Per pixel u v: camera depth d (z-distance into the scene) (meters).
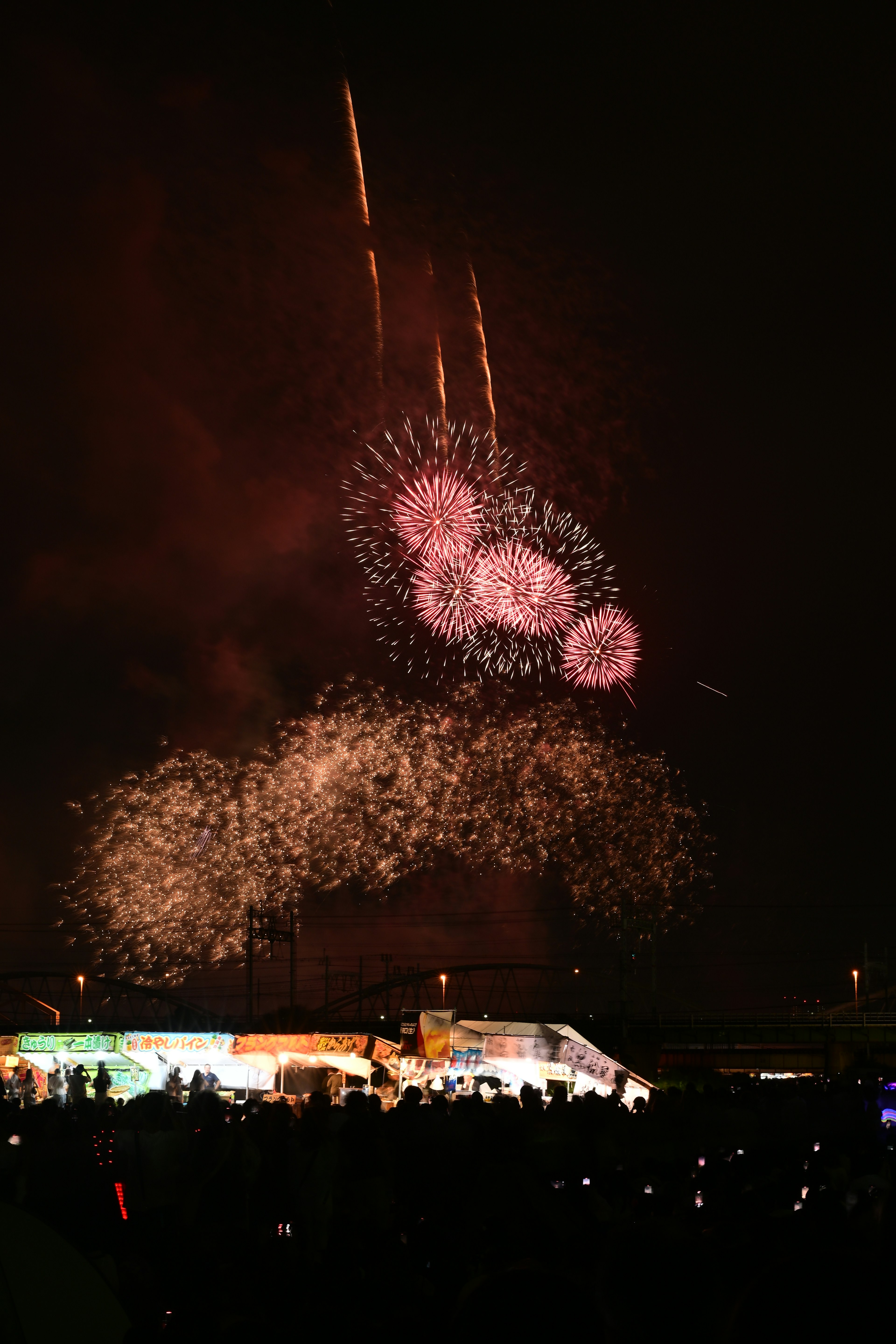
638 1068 77.56
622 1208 14.17
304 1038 43.12
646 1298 4.00
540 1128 17.55
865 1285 3.39
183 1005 91.19
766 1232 9.75
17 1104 20.42
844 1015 94.06
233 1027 89.44
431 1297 10.22
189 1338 7.67
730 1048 91.88
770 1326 3.40
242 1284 9.78
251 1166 14.84
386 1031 84.44
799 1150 16.39
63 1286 6.48
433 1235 12.74
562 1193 12.84
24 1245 6.45
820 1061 91.19
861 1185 13.77
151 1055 45.38
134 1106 15.00
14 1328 6.19
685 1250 4.14
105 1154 13.02
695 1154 18.41
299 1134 15.68
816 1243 3.77
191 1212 13.66
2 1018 90.38
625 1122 18.61
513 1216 12.44
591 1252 11.02
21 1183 12.16
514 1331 4.02
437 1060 41.00
